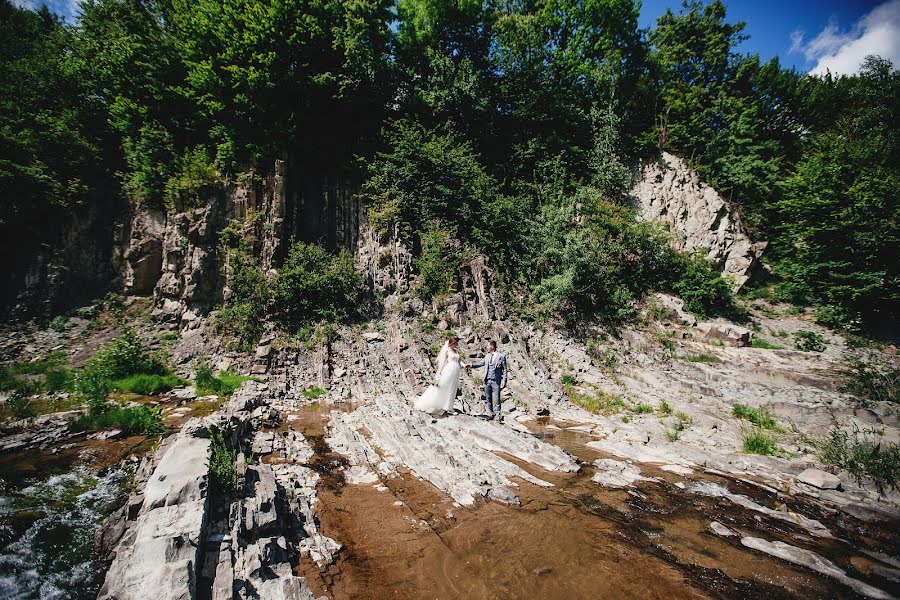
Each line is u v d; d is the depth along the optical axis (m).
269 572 4.48
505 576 4.64
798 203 22.05
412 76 23.03
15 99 20.27
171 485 5.22
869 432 9.35
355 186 20.56
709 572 4.83
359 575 4.64
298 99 20.41
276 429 10.17
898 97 26.34
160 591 3.46
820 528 6.13
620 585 4.51
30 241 19.20
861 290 18.95
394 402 12.08
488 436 9.30
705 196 23.62
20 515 6.07
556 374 14.83
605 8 25.81
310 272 17.78
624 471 8.02
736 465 8.51
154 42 20.64
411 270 18.33
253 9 19.09
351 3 20.52
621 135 25.00
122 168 21.28
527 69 24.34
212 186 18.62
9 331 17.45
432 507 6.32
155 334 17.31
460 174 19.80
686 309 19.14
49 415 10.67
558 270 18.44
